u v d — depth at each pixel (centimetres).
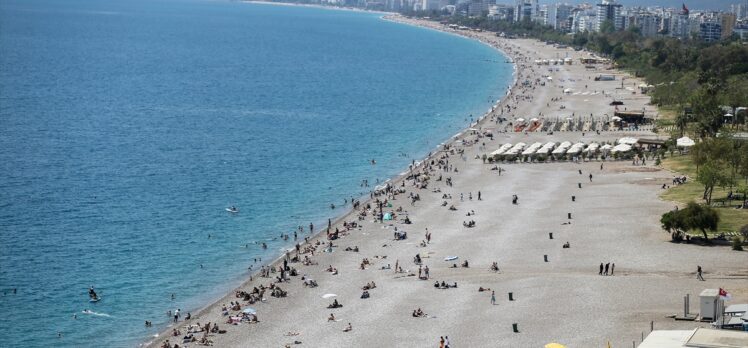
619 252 18888
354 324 15312
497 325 14950
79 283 17412
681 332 12850
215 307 16325
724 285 16450
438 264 18600
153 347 14588
